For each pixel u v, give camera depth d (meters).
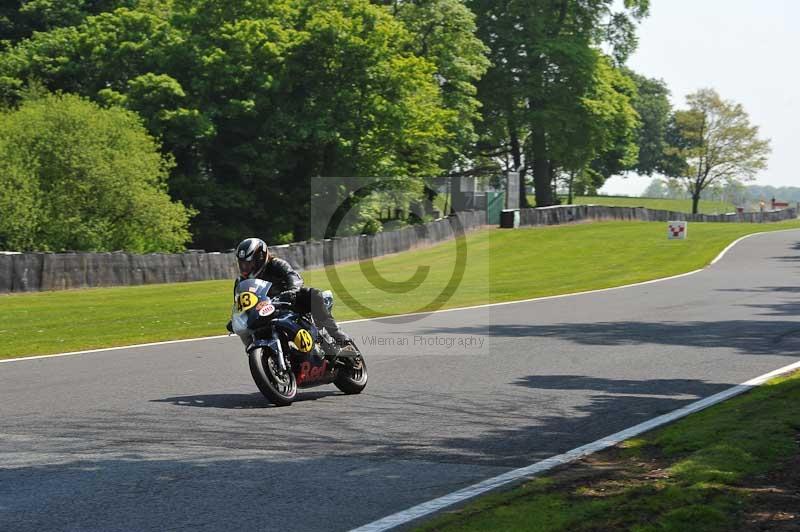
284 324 15.64
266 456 11.70
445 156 107.94
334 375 16.39
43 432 13.15
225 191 86.12
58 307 37.25
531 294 41.69
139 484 10.33
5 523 8.91
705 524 8.39
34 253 44.53
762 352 21.77
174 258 52.34
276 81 84.12
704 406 14.84
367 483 10.40
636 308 33.47
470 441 12.64
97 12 101.25
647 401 15.66
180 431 13.24
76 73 88.62
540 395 16.38
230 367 20.03
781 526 8.33
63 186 69.62
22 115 70.62
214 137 85.81
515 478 10.52
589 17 116.31
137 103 82.00
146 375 18.88
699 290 41.06
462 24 102.88
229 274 56.50
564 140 111.19
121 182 70.00
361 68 86.81
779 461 10.68
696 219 122.88
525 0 111.44
